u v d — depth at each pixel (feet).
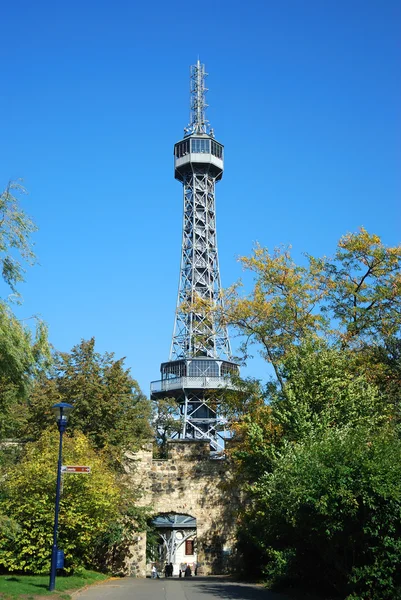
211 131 377.50
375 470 53.67
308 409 81.20
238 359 116.26
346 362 92.79
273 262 115.96
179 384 273.54
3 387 84.07
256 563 111.65
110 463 116.16
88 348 127.85
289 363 91.76
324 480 55.42
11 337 64.90
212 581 101.19
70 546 88.63
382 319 112.68
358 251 117.39
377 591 52.54
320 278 117.80
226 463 133.18
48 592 63.77
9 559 87.66
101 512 93.09
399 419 88.38
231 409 114.62
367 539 54.65
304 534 62.23
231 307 115.44
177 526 246.06
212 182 364.79
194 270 336.90
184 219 354.95
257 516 91.66
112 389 123.34
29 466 90.48
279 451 83.82
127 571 123.03
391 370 104.47
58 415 74.59
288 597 66.18
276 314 113.70
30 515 88.28
